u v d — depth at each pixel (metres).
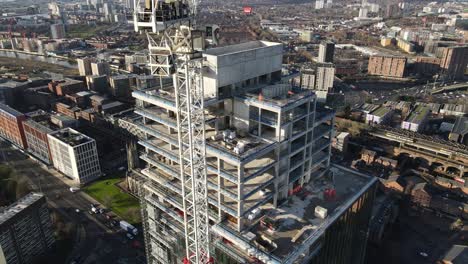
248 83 101.31
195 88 81.62
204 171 86.19
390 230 173.75
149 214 122.31
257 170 86.62
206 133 97.44
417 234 170.88
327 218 93.94
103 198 195.75
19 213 140.00
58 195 199.00
